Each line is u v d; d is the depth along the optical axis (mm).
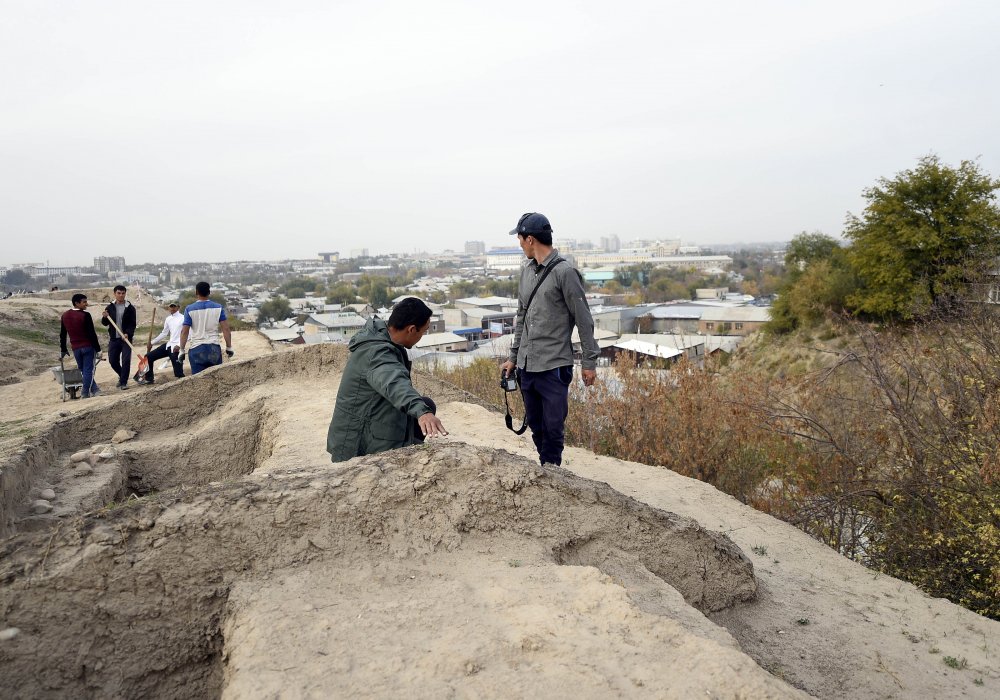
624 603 2715
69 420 7344
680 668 2307
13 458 5309
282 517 2932
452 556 3154
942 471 6832
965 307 8594
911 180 23562
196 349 10672
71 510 5074
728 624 3941
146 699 2596
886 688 3408
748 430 8484
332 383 8688
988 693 3410
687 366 9234
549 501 3568
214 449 7293
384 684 2123
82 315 10953
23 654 2424
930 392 7559
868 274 25547
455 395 8695
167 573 2691
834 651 3727
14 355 18109
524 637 2400
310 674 2156
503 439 6641
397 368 3516
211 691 2699
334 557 2953
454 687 2119
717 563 4055
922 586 6445
